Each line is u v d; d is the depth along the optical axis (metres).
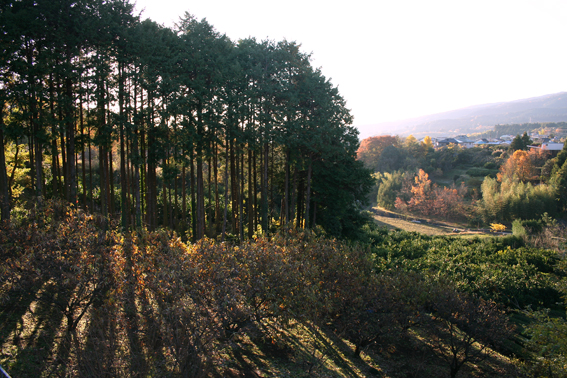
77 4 19.70
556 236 46.44
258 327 13.45
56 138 21.02
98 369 7.26
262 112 24.83
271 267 11.09
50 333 9.84
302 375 10.70
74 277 8.73
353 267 14.03
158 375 7.96
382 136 120.44
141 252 10.17
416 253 33.28
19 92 18.16
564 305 23.08
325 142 26.36
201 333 8.21
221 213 35.44
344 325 13.84
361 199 30.53
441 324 14.60
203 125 23.41
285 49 27.25
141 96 22.48
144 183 28.48
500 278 22.61
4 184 18.38
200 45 23.69
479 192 80.88
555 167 70.88
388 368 12.72
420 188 79.56
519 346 15.72
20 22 17.69
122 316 8.59
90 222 10.48
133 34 21.78
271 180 33.25
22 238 9.40
